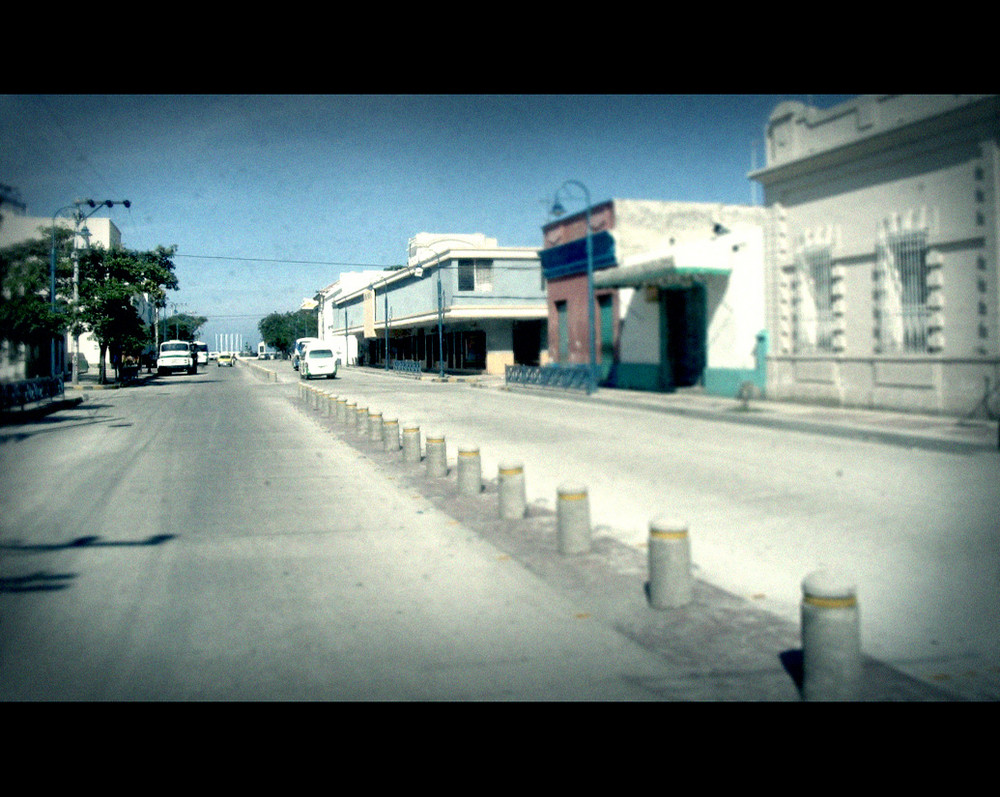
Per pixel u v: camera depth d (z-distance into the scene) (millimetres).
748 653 4473
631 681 4172
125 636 4977
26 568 6559
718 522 7844
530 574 6094
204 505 9102
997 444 11648
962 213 14555
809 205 18250
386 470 11477
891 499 8695
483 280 43062
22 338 24938
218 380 45750
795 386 18750
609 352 27953
